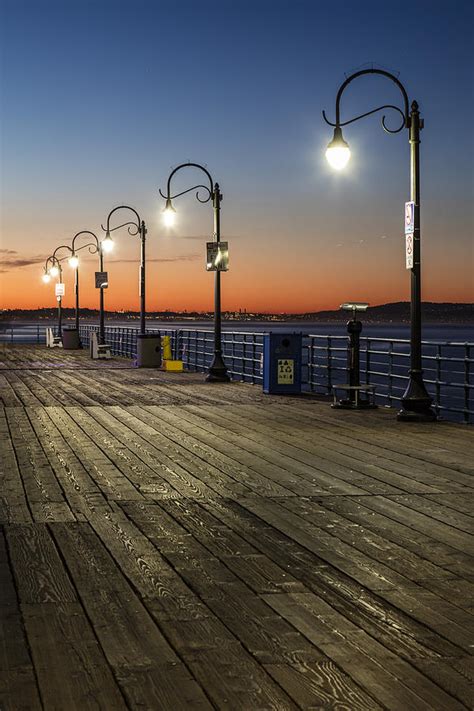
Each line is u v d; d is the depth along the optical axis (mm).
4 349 41719
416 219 12984
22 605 4672
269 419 13180
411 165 12977
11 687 3627
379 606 4711
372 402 16344
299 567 5449
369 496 7621
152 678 3730
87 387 19141
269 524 6586
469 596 4898
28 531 6309
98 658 3943
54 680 3701
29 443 10672
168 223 20641
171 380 21453
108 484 8094
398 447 10422
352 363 14789
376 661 3939
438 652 4051
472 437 11273
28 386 19375
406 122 12945
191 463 9266
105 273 36281
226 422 12805
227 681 3709
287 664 3896
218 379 20828
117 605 4684
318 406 15117
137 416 13516
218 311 20969
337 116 13211
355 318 14805
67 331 41656
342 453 9961
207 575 5258
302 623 4430
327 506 7215
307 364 18297
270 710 3443
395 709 3455
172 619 4469
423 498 7543
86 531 6320
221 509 7082
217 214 20562
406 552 5816
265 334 18531
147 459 9508
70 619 4453
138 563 5500
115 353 37469
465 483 8203
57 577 5188
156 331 31047
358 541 6098
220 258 20594
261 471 8797
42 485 8031
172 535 6223
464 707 3477
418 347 13070
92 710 3428
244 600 4789
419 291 13031
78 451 10055
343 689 3637
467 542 6086
